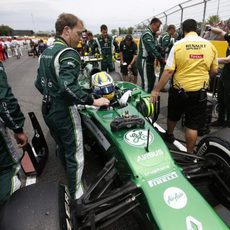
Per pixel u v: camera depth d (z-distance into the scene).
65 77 2.06
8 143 2.18
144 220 1.92
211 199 2.53
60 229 1.50
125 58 8.18
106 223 1.85
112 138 2.35
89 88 3.29
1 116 1.97
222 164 2.32
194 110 3.19
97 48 7.87
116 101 2.98
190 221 1.61
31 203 1.63
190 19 3.12
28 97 7.62
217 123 4.62
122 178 2.25
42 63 2.31
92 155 3.36
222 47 8.10
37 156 3.49
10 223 1.54
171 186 1.87
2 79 1.90
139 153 2.13
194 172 2.25
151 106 3.02
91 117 2.90
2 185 2.11
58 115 2.30
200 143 2.62
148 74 5.86
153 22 5.35
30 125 5.08
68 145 2.41
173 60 3.09
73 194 2.51
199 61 2.99
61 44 2.22
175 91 3.29
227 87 4.07
